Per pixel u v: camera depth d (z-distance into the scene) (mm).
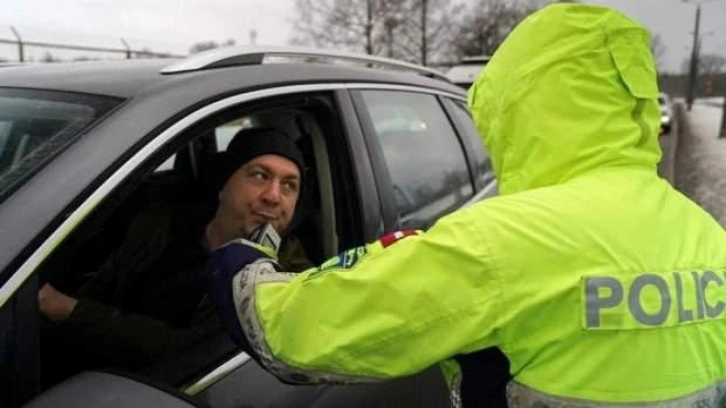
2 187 1378
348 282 1169
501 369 1172
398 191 2479
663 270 1156
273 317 1232
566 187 1204
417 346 1142
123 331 1692
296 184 1963
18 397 1228
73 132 1512
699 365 1181
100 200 1377
